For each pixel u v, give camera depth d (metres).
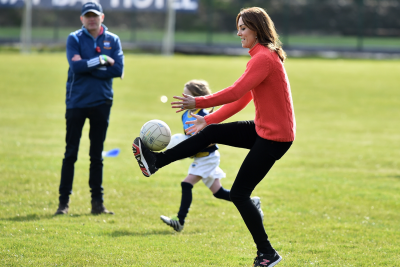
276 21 134.62
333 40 127.25
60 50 104.88
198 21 133.12
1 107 46.00
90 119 17.23
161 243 14.31
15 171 23.16
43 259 12.49
